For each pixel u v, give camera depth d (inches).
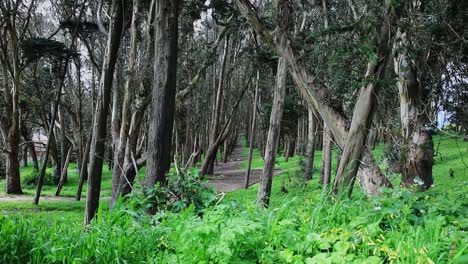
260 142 1923.0
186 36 804.0
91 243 149.9
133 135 418.9
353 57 253.4
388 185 211.5
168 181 224.8
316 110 254.8
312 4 550.3
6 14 804.6
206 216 150.9
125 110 427.2
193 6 704.4
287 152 1461.6
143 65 436.8
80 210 621.0
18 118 927.0
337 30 248.5
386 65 225.8
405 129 376.2
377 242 125.1
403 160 354.9
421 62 352.2
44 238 160.6
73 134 1226.0
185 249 133.3
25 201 775.7
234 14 690.2
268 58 731.4
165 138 255.9
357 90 261.9
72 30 744.3
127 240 152.3
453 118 355.6
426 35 299.6
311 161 867.4
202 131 1389.0
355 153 215.2
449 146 1028.5
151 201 207.3
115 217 169.0
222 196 211.3
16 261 150.9
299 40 275.1
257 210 164.4
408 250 112.3
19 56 877.8
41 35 975.6
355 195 204.1
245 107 1958.7
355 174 213.5
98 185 407.8
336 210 152.6
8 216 175.9
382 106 360.5
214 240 129.6
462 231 125.6
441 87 351.9
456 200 164.9
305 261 121.8
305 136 1542.8
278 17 256.8
